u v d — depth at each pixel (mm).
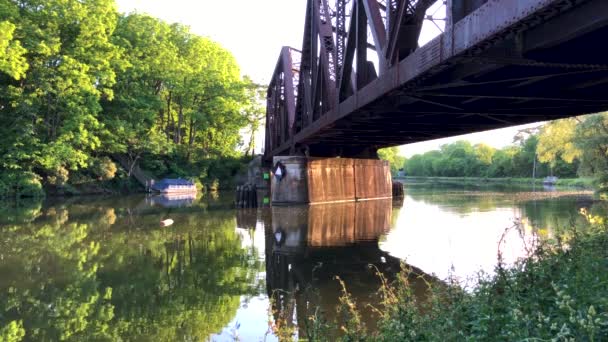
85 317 9711
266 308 10133
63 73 37906
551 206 32500
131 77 49188
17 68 32438
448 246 16953
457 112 14703
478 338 4832
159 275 13242
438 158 164375
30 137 37375
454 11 8398
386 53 11562
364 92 13453
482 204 36312
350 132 22812
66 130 39031
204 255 16047
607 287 5367
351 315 8578
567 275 6250
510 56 7945
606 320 4324
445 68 9031
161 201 39438
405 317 6133
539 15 6223
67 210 30547
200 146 64500
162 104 52531
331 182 37625
